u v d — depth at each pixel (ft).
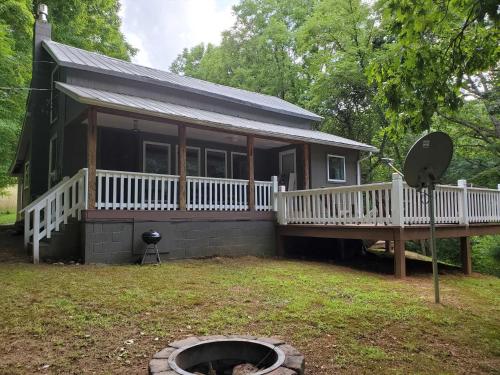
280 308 16.35
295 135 36.99
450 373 11.35
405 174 18.81
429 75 16.20
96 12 72.69
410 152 18.76
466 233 30.78
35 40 41.65
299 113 49.80
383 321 15.30
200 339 10.89
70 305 15.40
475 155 64.44
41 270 21.76
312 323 14.62
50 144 40.63
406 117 17.51
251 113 45.75
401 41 15.81
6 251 29.37
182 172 29.96
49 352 11.47
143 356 11.40
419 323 15.40
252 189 34.17
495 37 16.57
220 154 43.86
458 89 17.07
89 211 25.25
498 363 12.36
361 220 27.71
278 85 87.86
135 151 37.40
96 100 24.98
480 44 16.74
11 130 47.70
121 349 11.80
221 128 31.50
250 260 30.07
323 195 30.96
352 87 66.08
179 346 10.27
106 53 75.41
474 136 60.03
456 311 17.37
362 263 31.71
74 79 33.55
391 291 20.36
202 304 16.49
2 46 40.22
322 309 16.43
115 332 13.06
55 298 16.22
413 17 15.07
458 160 65.05
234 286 19.99
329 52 68.44
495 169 56.49
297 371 8.89
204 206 31.32
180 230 29.45
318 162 44.98
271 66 88.58
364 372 11.03
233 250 32.24
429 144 18.99
